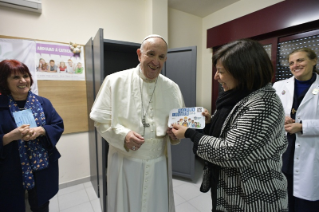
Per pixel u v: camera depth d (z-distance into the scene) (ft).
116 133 3.16
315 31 6.18
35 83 6.07
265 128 2.00
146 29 8.08
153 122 3.52
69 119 6.80
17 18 5.69
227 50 2.32
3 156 3.62
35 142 4.01
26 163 3.86
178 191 6.81
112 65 7.00
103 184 5.20
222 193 2.54
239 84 2.35
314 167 4.32
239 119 2.18
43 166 4.05
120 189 3.47
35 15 5.93
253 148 2.01
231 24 8.52
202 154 2.31
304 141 4.40
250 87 2.25
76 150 7.12
